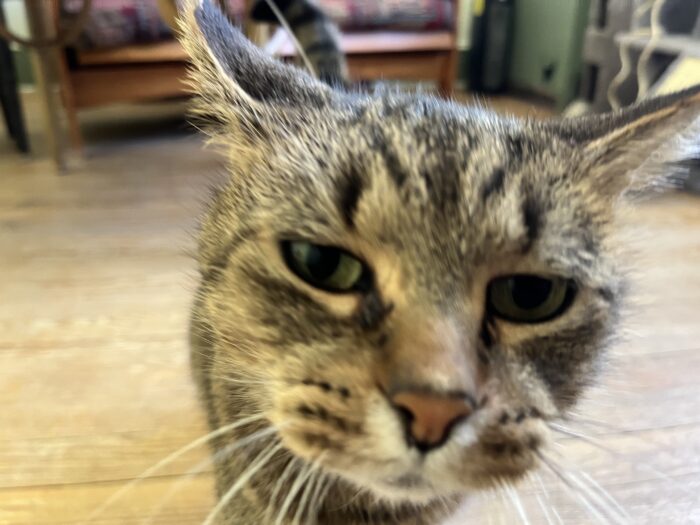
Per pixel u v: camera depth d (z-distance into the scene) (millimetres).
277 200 127
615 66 489
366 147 125
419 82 593
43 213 379
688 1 459
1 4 483
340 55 291
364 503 148
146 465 208
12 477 203
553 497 196
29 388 239
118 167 461
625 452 215
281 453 140
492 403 115
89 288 301
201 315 159
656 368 255
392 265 118
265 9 294
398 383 109
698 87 150
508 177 126
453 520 183
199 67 146
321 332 120
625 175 146
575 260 126
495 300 125
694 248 345
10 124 482
